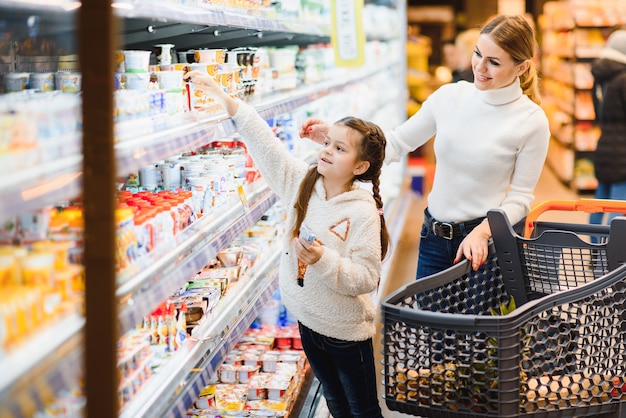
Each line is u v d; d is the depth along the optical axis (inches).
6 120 54.4
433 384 84.7
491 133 113.6
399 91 359.9
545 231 103.9
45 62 86.4
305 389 140.2
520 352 82.0
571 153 388.8
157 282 80.2
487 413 83.1
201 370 93.1
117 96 79.5
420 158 385.1
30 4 57.4
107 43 53.8
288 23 153.0
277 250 154.6
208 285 111.3
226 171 116.6
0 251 60.5
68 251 66.7
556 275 104.9
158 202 92.0
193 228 99.3
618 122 259.1
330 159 96.8
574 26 380.2
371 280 95.4
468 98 116.4
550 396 86.5
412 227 299.6
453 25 480.1
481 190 115.6
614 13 375.6
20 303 56.0
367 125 97.7
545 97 478.6
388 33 327.9
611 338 89.7
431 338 84.4
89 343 56.3
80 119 56.6
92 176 55.0
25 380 52.5
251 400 124.4
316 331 98.5
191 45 144.4
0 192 50.9
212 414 114.8
